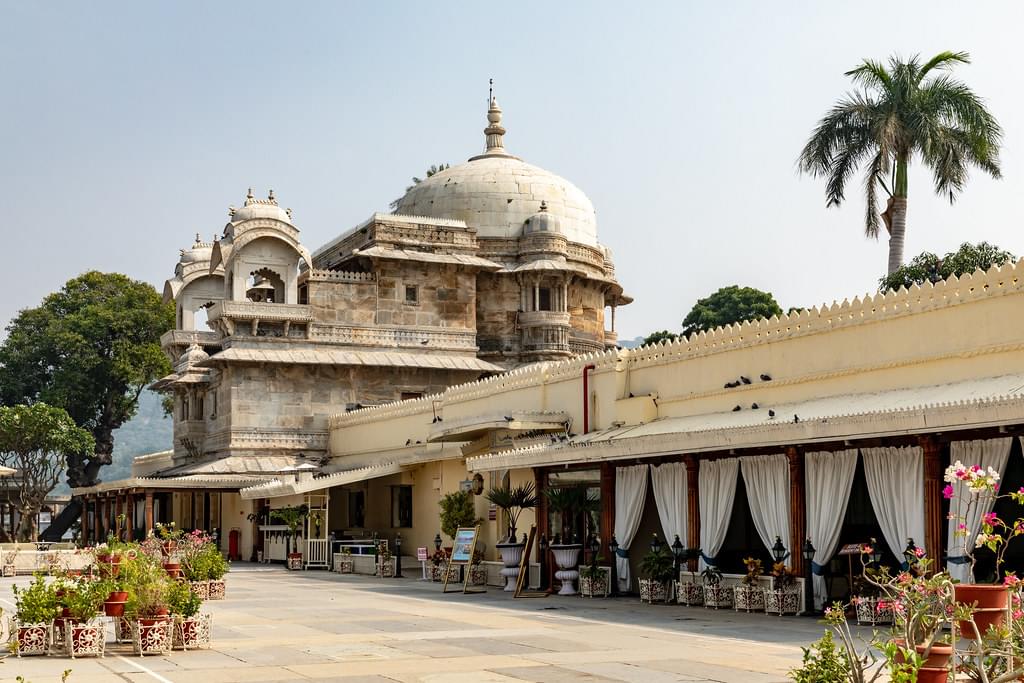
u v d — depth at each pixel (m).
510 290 67.44
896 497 21.59
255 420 57.19
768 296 85.25
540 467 32.75
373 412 52.34
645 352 32.81
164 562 28.67
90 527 76.81
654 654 17.81
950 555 20.09
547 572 32.25
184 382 61.12
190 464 61.66
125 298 95.38
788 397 27.17
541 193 69.69
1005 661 12.35
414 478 46.44
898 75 47.38
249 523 54.22
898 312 24.39
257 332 57.97
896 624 13.05
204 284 68.75
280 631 21.67
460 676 15.69
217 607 27.12
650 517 30.67
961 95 46.75
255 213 59.44
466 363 61.12
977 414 19.11
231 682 15.30
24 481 80.56
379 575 40.56
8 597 31.66
